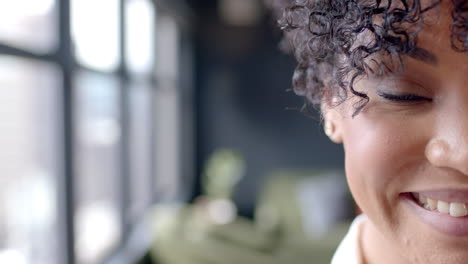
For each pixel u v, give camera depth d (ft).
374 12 1.43
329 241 8.30
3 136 5.90
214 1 16.52
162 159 14.58
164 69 13.88
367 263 2.01
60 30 6.44
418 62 1.38
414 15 1.34
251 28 16.57
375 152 1.51
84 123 7.60
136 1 10.52
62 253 6.78
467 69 1.33
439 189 1.43
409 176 1.48
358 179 1.63
